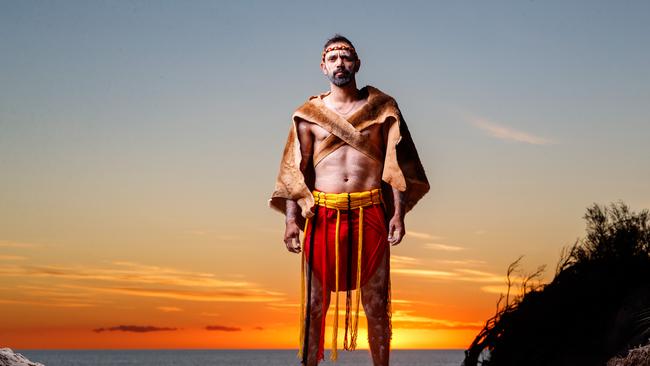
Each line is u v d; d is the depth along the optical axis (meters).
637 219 8.42
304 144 6.41
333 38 6.41
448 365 156.38
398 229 6.22
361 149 6.27
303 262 6.40
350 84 6.34
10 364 6.20
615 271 7.91
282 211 6.61
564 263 8.37
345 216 6.26
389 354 6.29
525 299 8.37
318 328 6.35
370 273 6.26
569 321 7.86
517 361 8.06
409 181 6.32
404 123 6.37
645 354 6.73
